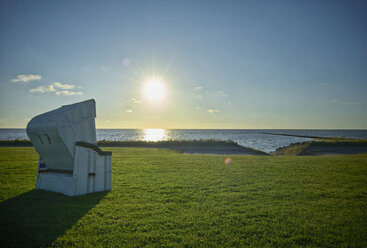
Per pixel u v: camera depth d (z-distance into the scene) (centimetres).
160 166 1178
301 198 632
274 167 1145
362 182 820
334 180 850
